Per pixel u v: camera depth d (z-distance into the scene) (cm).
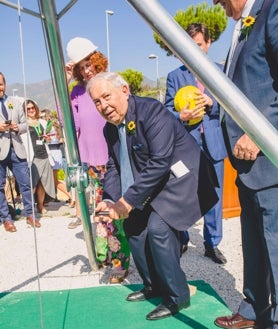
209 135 347
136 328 248
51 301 292
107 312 271
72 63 339
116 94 232
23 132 544
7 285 341
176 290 253
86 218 261
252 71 191
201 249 411
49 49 166
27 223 582
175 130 240
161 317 257
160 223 243
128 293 301
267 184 196
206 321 252
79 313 272
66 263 389
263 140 83
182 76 352
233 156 216
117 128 258
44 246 458
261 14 187
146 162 243
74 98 356
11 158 550
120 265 324
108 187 273
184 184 240
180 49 82
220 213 368
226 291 305
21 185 560
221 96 83
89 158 348
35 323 259
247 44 193
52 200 776
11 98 556
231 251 400
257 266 233
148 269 278
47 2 143
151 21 81
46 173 642
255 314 237
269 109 184
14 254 434
